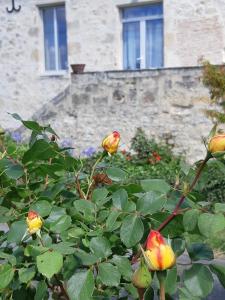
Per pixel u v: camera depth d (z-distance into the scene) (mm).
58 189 1881
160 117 9781
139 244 1576
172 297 1726
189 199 1667
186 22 11094
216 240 5250
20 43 13266
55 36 13094
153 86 9812
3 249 1807
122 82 10211
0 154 2086
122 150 9781
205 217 1457
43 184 2033
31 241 1598
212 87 7832
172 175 7875
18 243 1654
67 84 12531
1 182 1982
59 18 13031
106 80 10422
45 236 1576
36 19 13016
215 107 9117
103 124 10547
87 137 10812
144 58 12023
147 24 11914
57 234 1712
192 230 1521
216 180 6449
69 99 11031
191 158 9453
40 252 1449
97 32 12227
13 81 13438
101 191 1801
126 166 8781
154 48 11906
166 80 9648
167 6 11266
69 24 12539
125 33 12234
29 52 13148
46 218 1741
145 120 9969
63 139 10859
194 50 11055
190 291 1556
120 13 12117
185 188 1625
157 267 1229
